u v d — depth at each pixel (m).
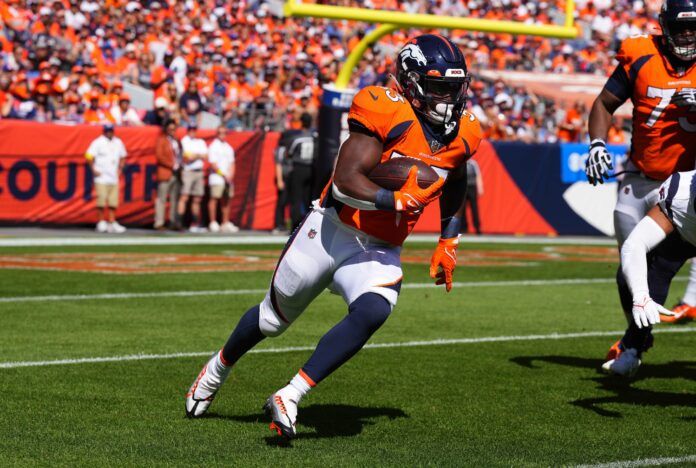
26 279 23.20
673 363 15.34
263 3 57.56
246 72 49.91
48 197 35.44
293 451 9.93
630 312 13.49
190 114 40.47
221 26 54.69
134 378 13.31
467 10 56.19
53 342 15.82
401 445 10.29
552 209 40.84
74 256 28.17
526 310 20.56
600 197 41.28
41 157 35.19
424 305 21.00
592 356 15.70
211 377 10.97
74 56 45.19
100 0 52.22
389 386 13.23
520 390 13.14
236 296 21.38
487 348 16.19
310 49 53.53
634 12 66.56
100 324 17.62
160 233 35.91
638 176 13.73
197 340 16.25
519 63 58.25
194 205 36.97
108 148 35.31
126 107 39.31
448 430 10.99
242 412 11.61
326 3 30.94
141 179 36.69
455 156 10.12
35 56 42.97
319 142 31.95
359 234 9.88
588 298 22.52
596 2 65.56
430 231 39.91
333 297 21.72
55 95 39.00
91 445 10.01
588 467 9.57
